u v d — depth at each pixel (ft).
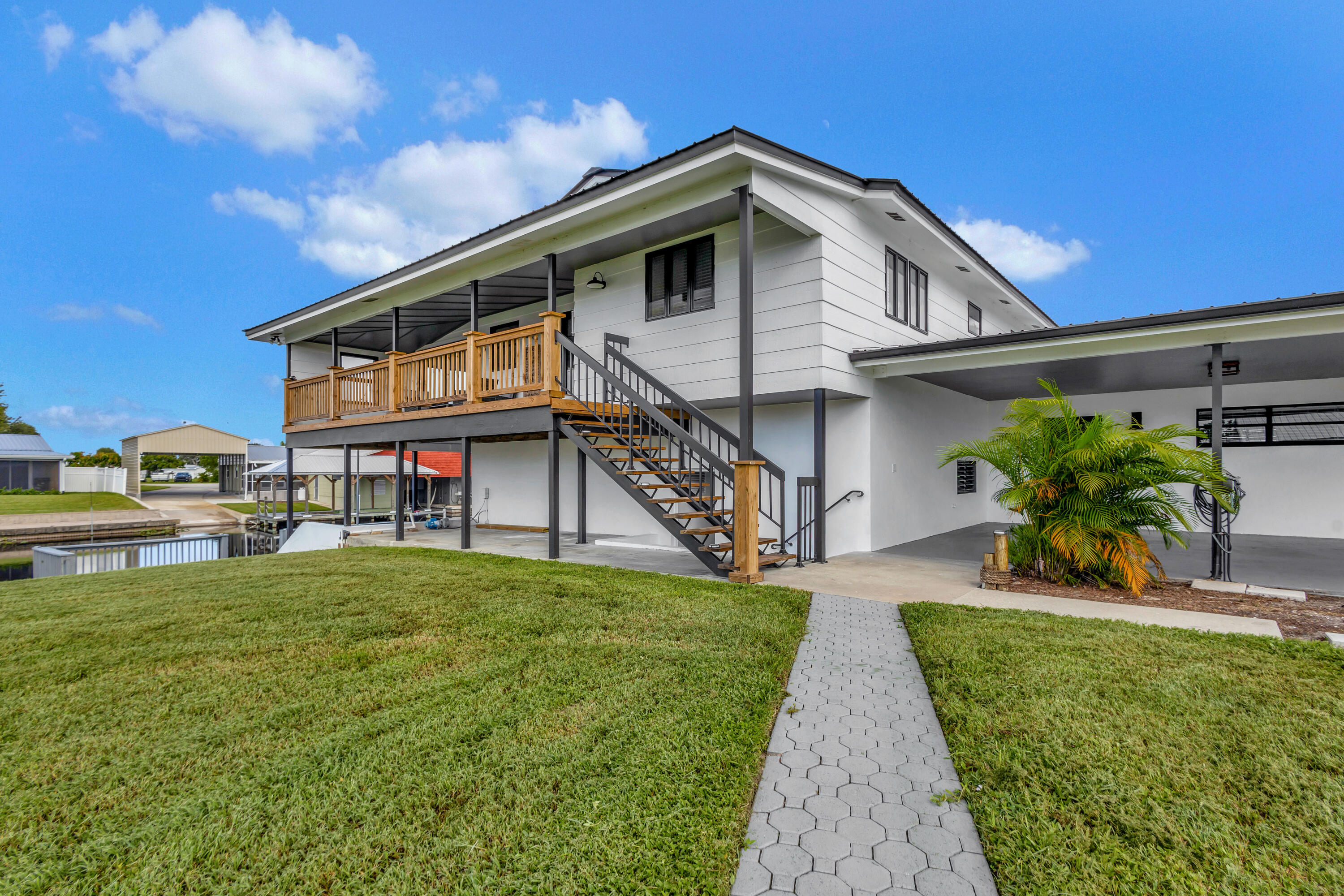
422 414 31.19
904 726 9.97
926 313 34.47
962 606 17.02
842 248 26.35
